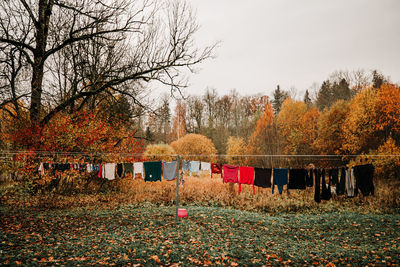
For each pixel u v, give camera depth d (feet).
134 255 22.25
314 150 114.42
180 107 210.59
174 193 57.31
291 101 140.15
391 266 20.75
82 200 49.80
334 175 38.60
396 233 30.68
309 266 21.45
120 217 37.37
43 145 47.16
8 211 36.73
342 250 25.29
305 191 56.80
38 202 44.39
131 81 59.72
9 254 20.67
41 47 48.06
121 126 63.26
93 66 57.11
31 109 47.96
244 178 40.73
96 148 53.78
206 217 38.45
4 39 43.68
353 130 93.61
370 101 89.86
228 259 22.39
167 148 92.99
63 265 19.48
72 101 49.85
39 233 27.53
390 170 74.43
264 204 49.60
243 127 177.47
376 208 47.60
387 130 86.69
